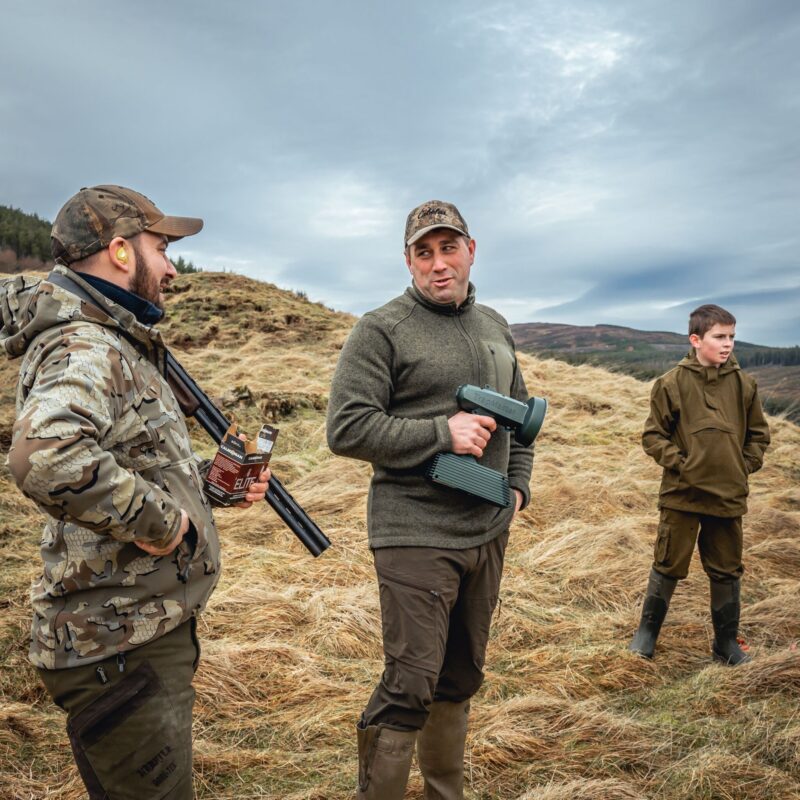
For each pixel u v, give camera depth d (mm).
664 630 3543
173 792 1450
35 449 1213
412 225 2045
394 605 1892
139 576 1416
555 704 2781
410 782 2295
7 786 2184
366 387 1956
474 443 1906
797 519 5426
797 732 2492
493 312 2354
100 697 1394
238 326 11898
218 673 2875
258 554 4328
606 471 6652
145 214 1521
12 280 1439
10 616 3299
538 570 4336
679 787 2299
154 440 1454
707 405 3135
